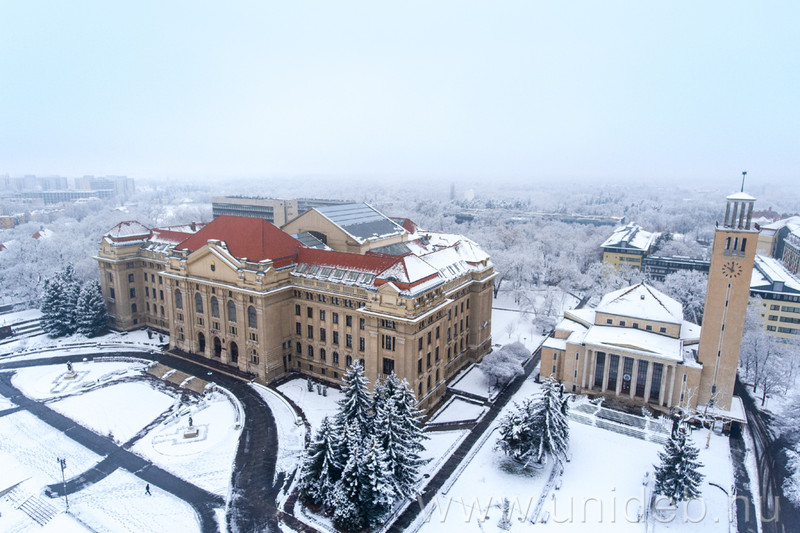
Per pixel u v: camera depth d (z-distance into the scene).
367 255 102.88
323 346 104.88
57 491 72.50
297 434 86.19
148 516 67.50
